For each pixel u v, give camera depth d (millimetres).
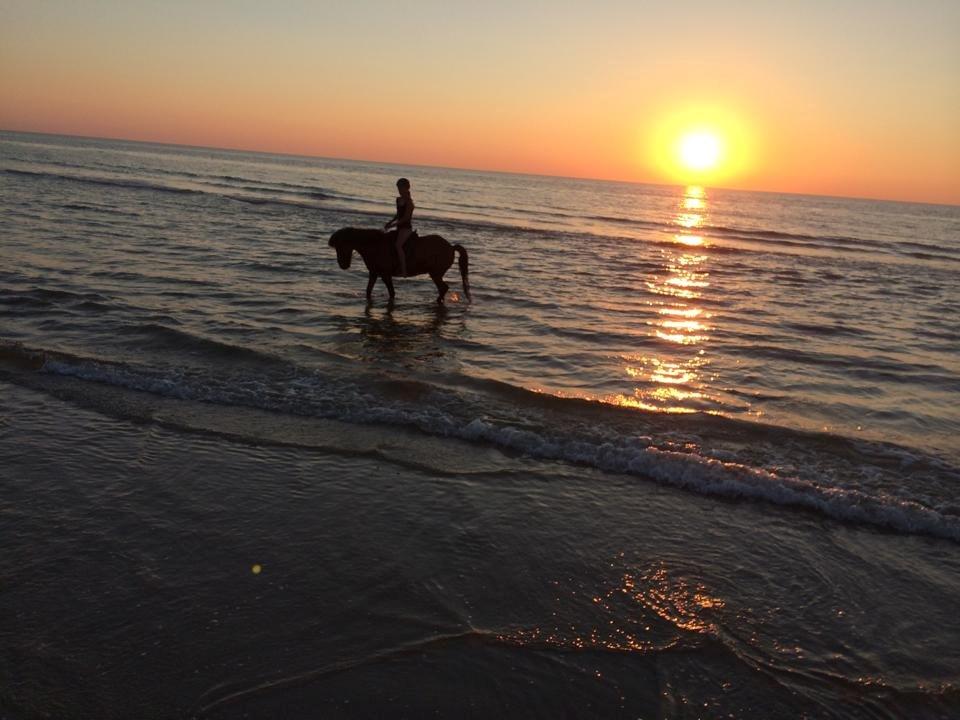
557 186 138000
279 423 6355
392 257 11922
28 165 51969
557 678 3264
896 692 3293
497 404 7152
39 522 4367
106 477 5059
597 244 26078
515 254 21188
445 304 12703
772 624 3770
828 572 4332
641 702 3146
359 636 3465
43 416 6168
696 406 7523
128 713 2885
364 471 5441
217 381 7340
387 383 7527
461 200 53656
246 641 3371
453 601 3805
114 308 10328
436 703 3055
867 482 5695
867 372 9344
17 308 9969
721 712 3121
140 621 3467
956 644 3680
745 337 11195
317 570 4023
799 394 8188
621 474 5656
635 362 9242
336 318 10930
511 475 5512
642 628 3670
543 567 4203
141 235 18859
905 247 36188
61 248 15570
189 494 4883
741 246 30672
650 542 4586
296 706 2979
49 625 3395
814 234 43875
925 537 4867
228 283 13156
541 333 10719
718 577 4207
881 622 3842
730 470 5543
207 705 2951
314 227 24438
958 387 8812
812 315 13703
